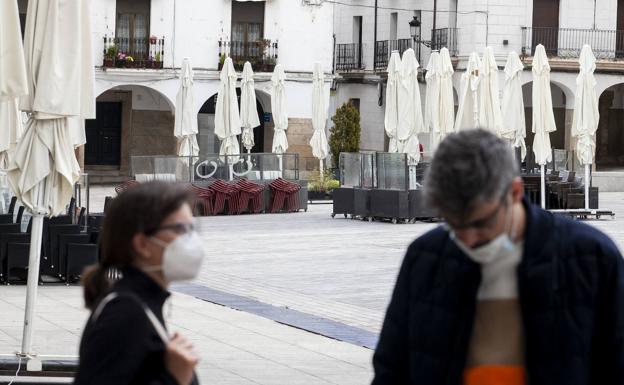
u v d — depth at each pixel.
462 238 4.80
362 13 67.50
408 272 5.23
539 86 37.66
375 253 26.89
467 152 4.67
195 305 18.38
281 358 13.84
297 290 20.66
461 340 5.00
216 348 14.43
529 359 4.93
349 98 68.12
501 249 4.81
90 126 55.56
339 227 34.38
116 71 53.50
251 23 56.94
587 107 38.09
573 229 4.99
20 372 11.75
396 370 5.27
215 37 56.00
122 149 56.00
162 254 4.76
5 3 12.06
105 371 4.57
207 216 39.09
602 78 60.72
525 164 47.66
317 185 47.75
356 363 13.61
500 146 4.71
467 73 38.84
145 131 56.38
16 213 24.97
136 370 4.58
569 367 4.89
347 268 23.97
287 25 57.31
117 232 4.78
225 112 46.81
